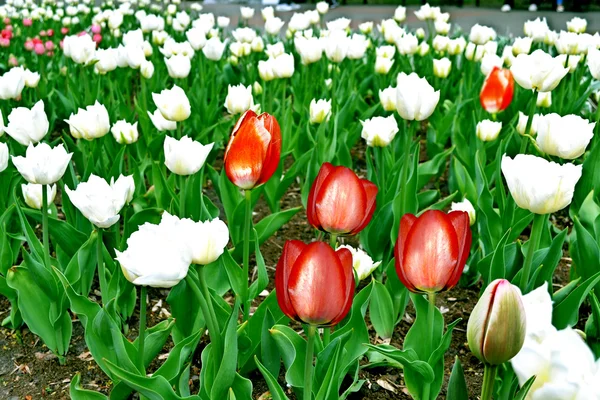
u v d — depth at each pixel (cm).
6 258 146
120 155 163
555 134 133
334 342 115
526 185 111
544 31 282
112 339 122
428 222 102
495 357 93
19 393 136
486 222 154
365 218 111
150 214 146
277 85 258
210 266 141
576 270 149
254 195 162
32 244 137
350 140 212
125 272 104
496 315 92
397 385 136
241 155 114
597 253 133
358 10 847
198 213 153
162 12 494
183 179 139
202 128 229
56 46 355
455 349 144
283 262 100
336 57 210
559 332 83
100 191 118
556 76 156
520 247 136
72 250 146
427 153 233
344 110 212
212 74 264
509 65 251
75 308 126
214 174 178
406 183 151
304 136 202
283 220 158
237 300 113
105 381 138
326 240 185
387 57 261
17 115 143
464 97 253
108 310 128
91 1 497
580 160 199
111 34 370
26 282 137
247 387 117
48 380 138
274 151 115
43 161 127
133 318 153
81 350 144
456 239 102
